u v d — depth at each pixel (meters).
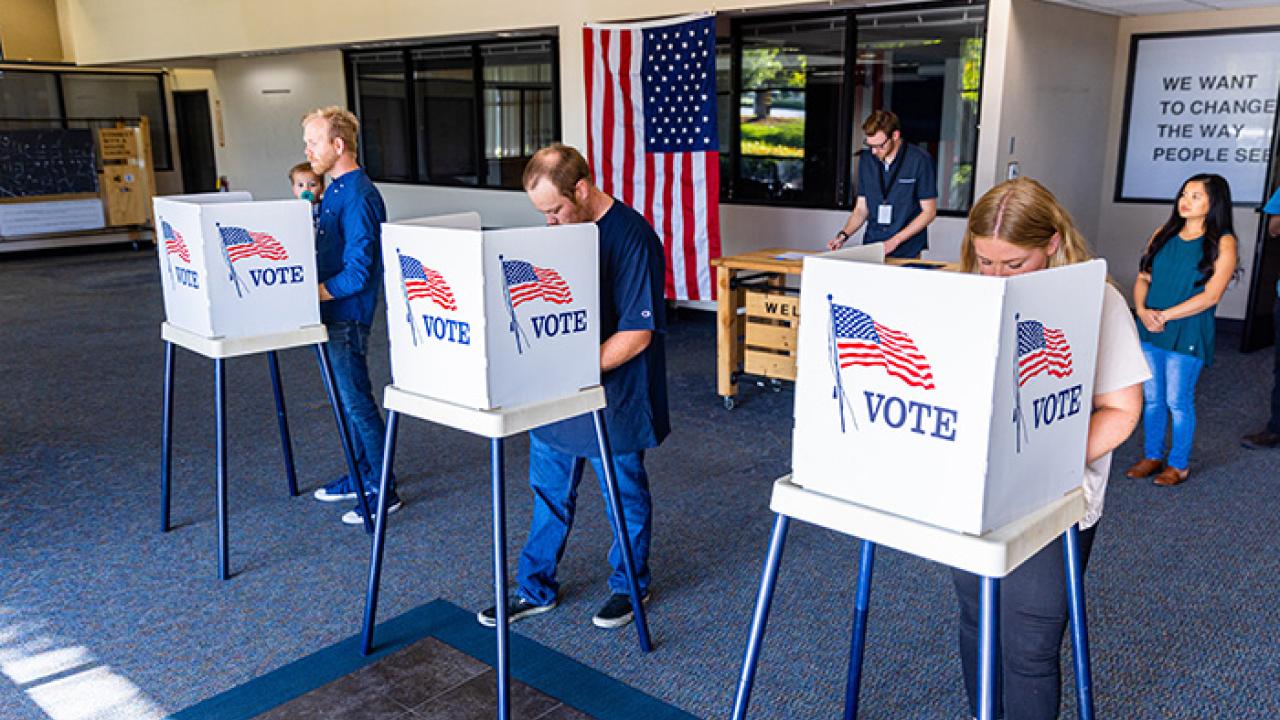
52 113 10.96
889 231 4.84
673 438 4.33
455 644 2.57
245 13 8.85
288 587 2.92
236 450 4.20
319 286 3.14
